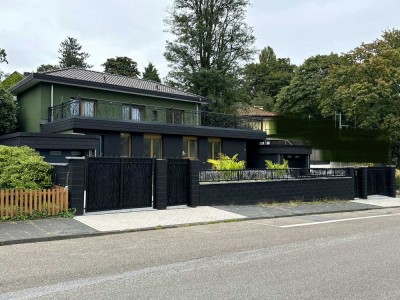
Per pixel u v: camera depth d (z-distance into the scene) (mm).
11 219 11117
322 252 8172
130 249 8430
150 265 7043
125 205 13484
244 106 40094
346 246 8828
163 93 27078
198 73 37031
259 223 12633
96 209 12820
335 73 32812
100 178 12938
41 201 11664
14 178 11766
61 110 22391
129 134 23375
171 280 6105
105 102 23984
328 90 34156
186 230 11078
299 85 52875
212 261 7363
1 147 12852
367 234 10555
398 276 6320
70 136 20375
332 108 35062
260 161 31156
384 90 27172
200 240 9539
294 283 5941
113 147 22438
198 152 26422
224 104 37844
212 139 27312
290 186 18125
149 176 14125
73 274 6418
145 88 27594
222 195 15844
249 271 6645
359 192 21484
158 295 5387
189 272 6578
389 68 28016
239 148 28844
